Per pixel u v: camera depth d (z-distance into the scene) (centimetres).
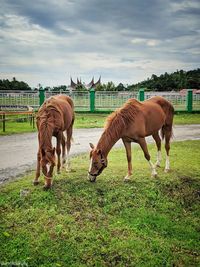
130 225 551
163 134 847
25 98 2358
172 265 466
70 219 545
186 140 1324
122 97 2541
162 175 752
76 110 2459
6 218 548
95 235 511
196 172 794
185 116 2431
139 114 703
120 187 667
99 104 2508
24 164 873
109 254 473
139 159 934
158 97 816
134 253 477
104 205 606
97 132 1523
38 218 545
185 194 674
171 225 572
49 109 643
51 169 622
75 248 479
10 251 469
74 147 1127
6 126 1669
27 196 608
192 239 541
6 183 698
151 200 639
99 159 650
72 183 671
